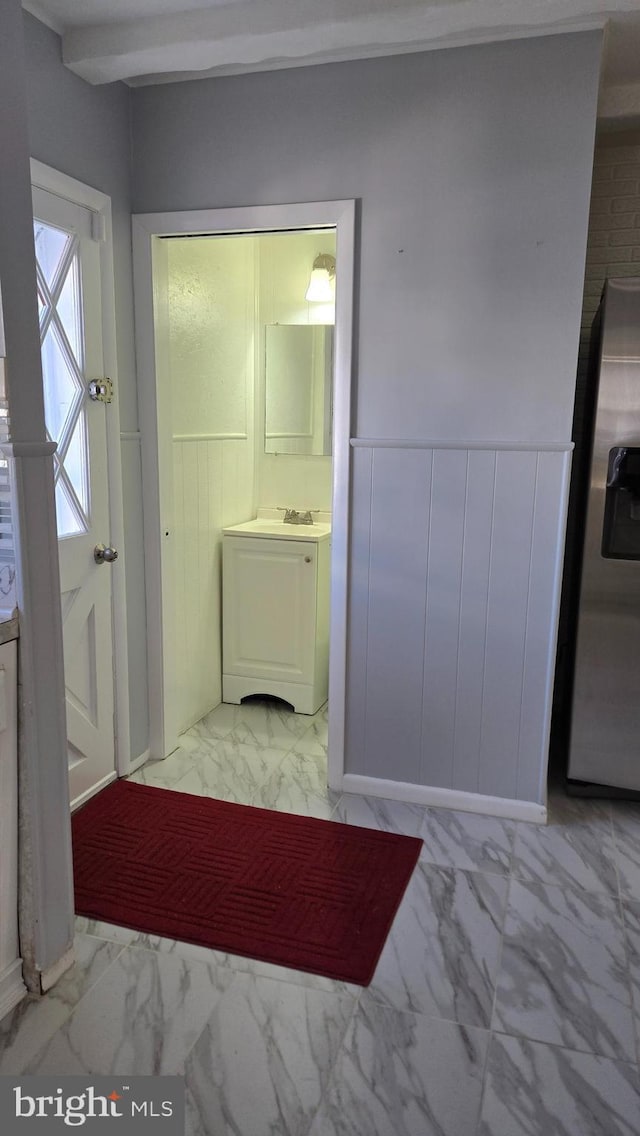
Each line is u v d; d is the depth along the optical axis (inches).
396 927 81.0
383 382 100.8
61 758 70.8
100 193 98.6
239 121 101.0
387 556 104.2
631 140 116.6
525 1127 58.1
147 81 103.5
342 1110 59.2
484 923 81.7
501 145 91.9
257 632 141.5
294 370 147.6
